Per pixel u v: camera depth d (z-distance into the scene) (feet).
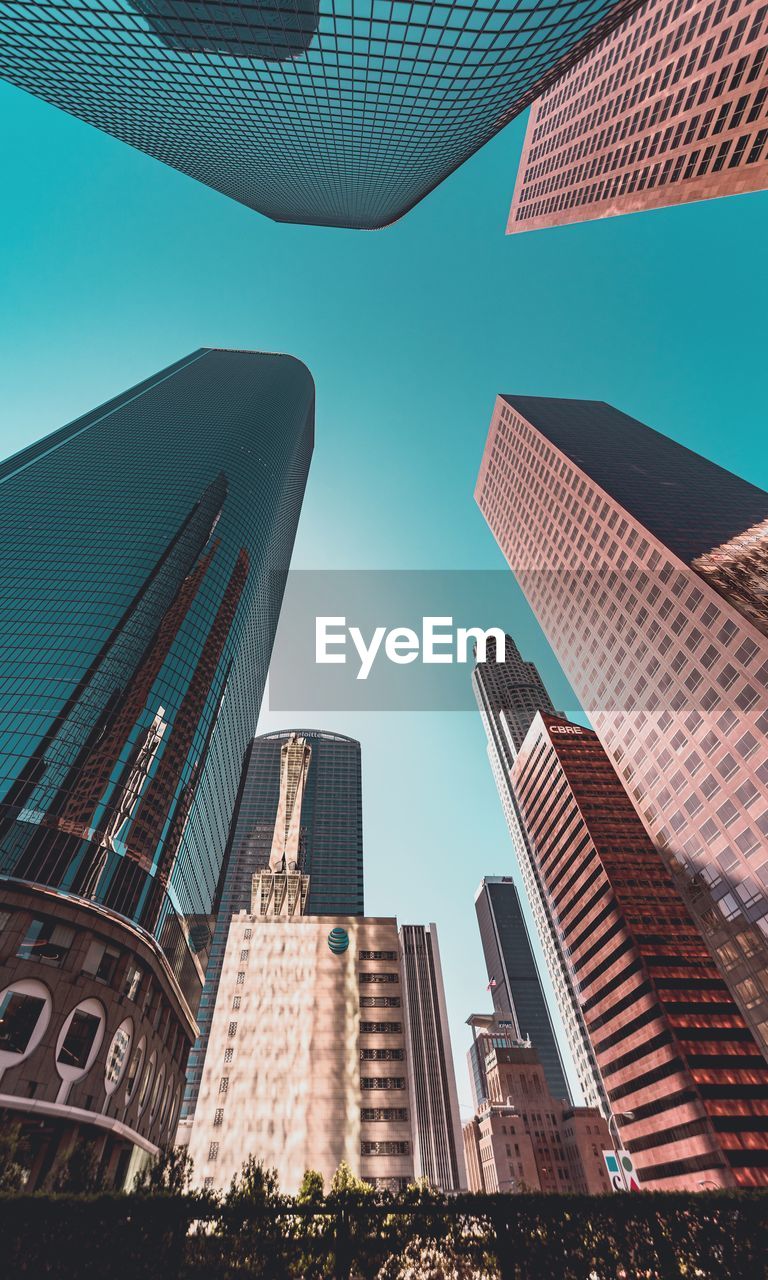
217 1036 336.70
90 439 445.78
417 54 161.48
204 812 307.78
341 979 365.61
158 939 211.82
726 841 300.20
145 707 257.96
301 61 164.76
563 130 463.42
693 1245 46.06
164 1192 45.98
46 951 167.94
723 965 296.10
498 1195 48.14
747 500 445.78
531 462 568.41
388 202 300.81
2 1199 41.34
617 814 439.22
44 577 298.35
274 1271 42.24
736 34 289.94
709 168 316.81
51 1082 147.95
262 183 274.16
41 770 216.54
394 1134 299.17
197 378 595.88
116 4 139.54
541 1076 559.79
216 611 337.93
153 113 194.18
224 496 409.49
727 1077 299.99
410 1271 43.57
